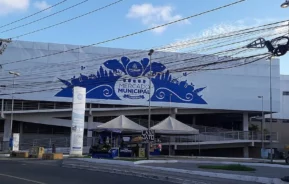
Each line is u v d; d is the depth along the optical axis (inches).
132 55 2297.0
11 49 2217.0
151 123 2300.7
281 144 2982.3
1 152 1772.9
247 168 893.8
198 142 2145.7
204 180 653.3
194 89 2365.9
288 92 3257.9
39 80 2230.6
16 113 2146.9
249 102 2412.6
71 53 2278.5
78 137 1444.4
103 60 2295.8
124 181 641.0
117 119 1581.0
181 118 2669.8
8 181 580.7
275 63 2477.9
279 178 653.9
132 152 1453.0
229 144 2229.3
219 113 2502.5
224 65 2230.6
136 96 2303.2
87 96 2252.7
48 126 2342.5
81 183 586.9
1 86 2065.7
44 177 658.2
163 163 1048.8
